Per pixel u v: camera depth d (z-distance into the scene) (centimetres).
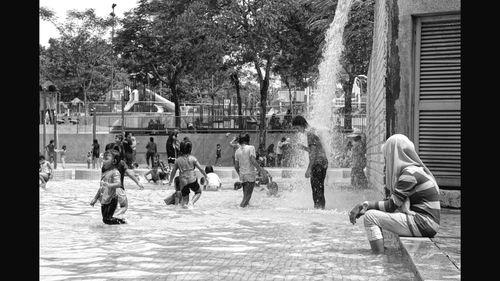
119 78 6234
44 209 1397
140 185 1484
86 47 5609
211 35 3441
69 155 4019
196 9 3466
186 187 1420
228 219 1171
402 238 718
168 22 3825
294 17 3450
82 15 5606
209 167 1939
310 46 3466
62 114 4666
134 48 4316
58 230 1024
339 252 775
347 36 2564
